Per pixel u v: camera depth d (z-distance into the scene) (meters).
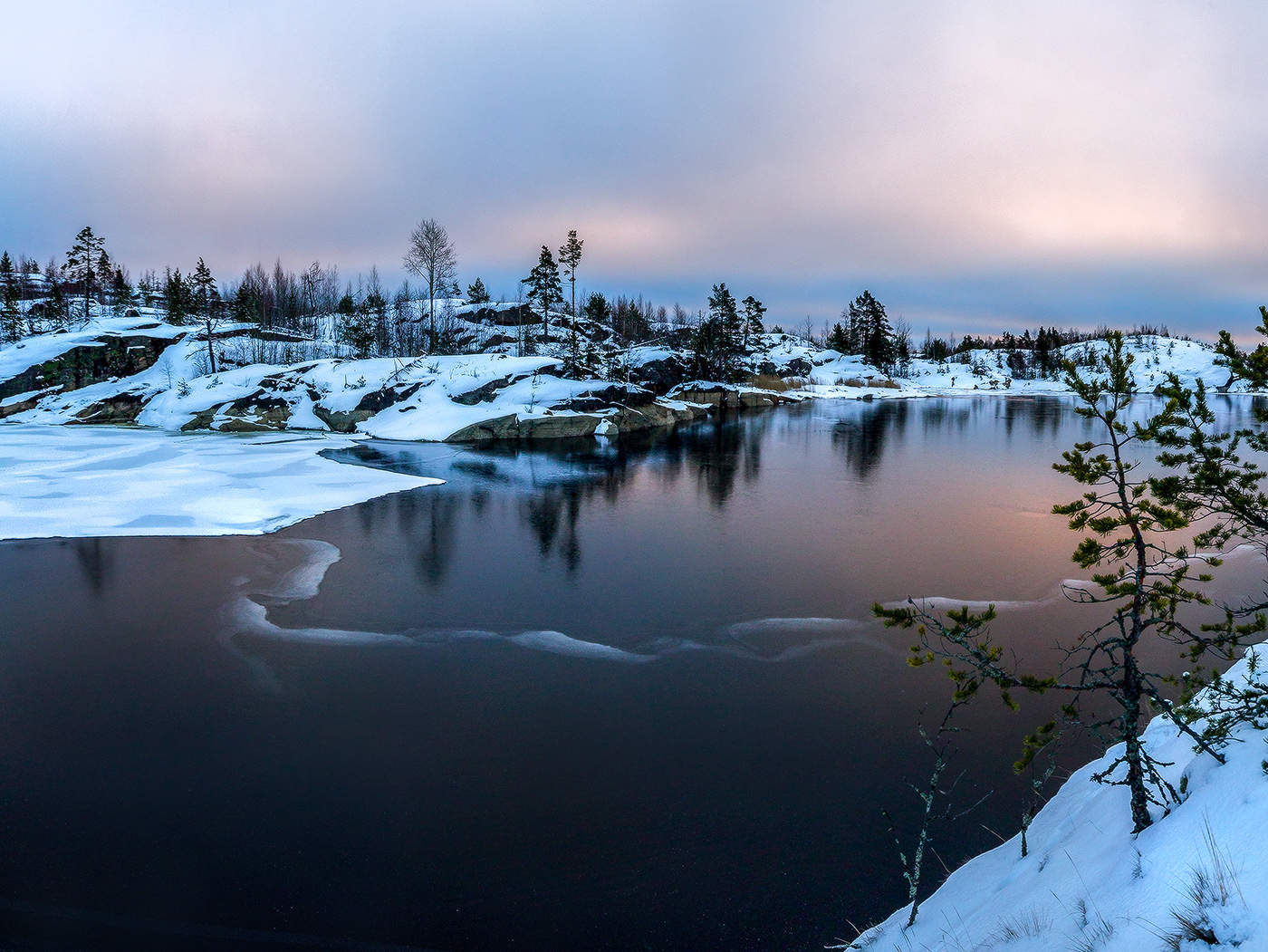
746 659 12.65
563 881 7.30
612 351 69.69
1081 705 10.70
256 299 85.94
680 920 6.82
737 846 7.82
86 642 13.14
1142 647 12.73
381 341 78.25
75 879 7.24
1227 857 3.94
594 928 6.73
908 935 5.77
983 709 10.75
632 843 7.86
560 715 10.70
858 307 123.69
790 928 6.70
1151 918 3.90
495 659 12.66
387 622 14.28
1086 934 4.20
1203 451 5.69
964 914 5.59
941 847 7.73
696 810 8.44
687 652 12.97
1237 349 5.80
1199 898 3.79
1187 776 5.12
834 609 15.11
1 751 9.60
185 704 10.91
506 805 8.52
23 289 99.62
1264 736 4.86
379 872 7.40
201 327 70.31
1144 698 10.59
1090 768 7.57
